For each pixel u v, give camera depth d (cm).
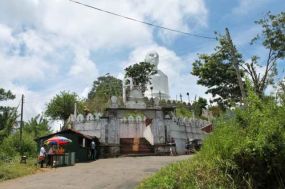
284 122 1049
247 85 1238
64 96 5303
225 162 1086
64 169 2430
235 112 1159
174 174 1192
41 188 1590
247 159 1048
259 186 1048
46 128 5309
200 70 3105
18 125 4834
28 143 4081
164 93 6194
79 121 3828
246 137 1054
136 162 2631
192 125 4131
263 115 1084
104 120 3584
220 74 3045
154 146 3562
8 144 3831
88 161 3084
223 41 2966
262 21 2942
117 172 2052
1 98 3606
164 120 3716
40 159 2633
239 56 2914
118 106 3612
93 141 3331
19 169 2291
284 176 1023
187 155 3281
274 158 1014
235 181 1056
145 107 3681
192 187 1080
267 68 2880
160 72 6431
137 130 3956
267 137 1022
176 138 3778
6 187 1700
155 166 2281
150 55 6556
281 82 1197
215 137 1173
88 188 1561
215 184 1066
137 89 4081
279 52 2894
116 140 3531
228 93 3083
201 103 5488
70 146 3142
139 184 1441
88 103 5553
